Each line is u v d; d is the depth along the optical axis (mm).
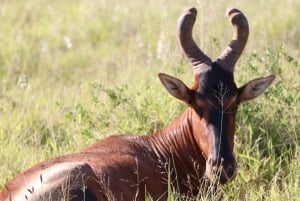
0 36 59562
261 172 33688
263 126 36000
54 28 61938
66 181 26703
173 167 31016
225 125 30094
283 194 31422
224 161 29672
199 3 41469
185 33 31328
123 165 29125
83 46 57906
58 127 38906
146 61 46750
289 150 34781
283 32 52906
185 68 40719
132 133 36125
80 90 44656
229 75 30688
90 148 30391
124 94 38062
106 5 66625
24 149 35969
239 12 31859
